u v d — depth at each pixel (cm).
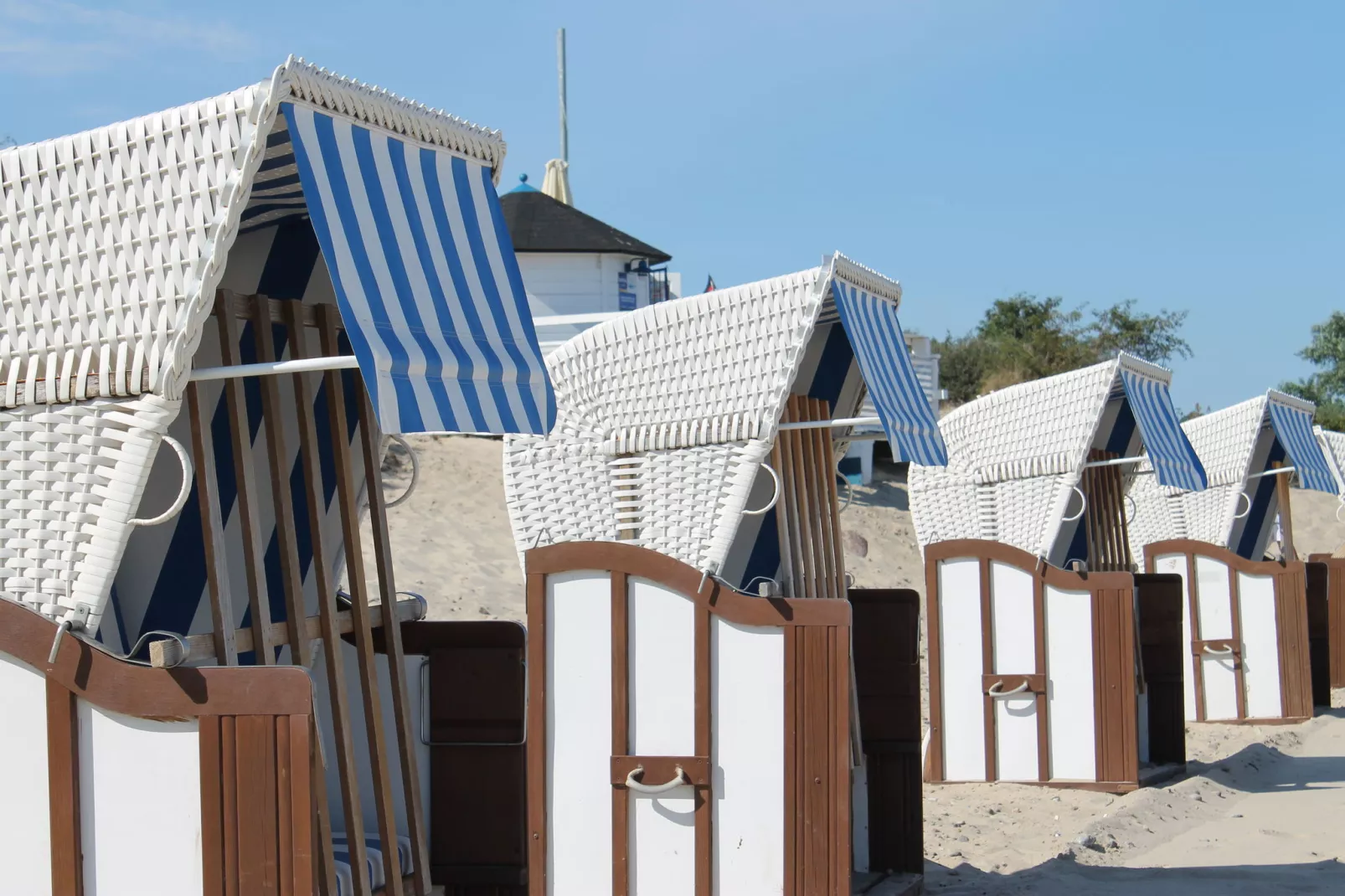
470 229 458
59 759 409
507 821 595
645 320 624
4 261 413
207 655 451
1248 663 1362
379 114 429
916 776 707
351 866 504
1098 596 998
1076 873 759
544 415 455
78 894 407
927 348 2312
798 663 563
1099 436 1146
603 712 586
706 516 595
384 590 560
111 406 397
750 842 565
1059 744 1004
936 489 1065
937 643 1041
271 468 500
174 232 389
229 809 399
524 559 607
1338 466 1688
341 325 545
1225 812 951
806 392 718
